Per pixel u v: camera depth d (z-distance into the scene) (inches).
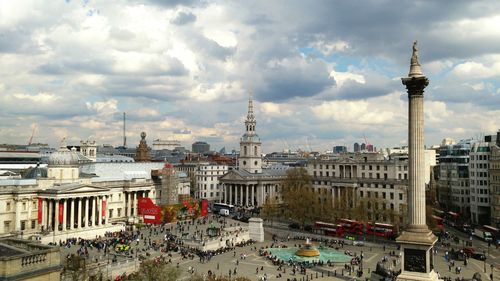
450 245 5969.5
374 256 5472.4
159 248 5546.3
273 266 4938.5
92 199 6658.5
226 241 6058.1
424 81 3292.3
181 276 4288.9
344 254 5585.6
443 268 4741.6
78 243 5615.2
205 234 6412.4
